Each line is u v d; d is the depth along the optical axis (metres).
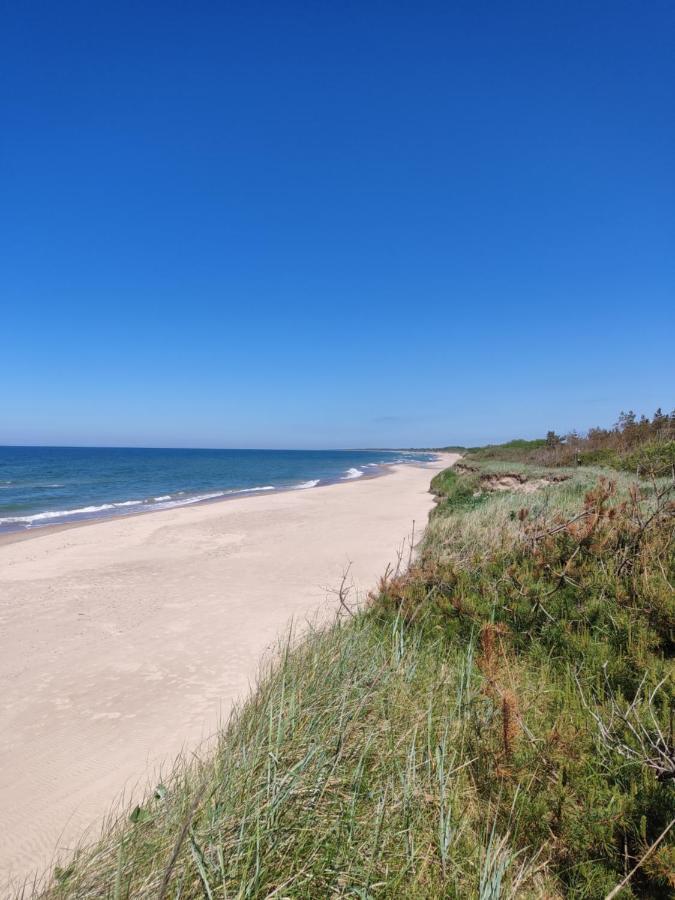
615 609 4.00
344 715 2.93
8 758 3.91
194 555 11.39
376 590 7.92
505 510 8.56
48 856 2.88
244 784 2.40
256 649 5.98
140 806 2.61
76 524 17.22
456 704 3.15
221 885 1.87
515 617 4.42
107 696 4.90
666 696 2.94
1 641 6.36
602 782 2.54
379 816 2.18
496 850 2.10
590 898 2.05
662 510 5.15
